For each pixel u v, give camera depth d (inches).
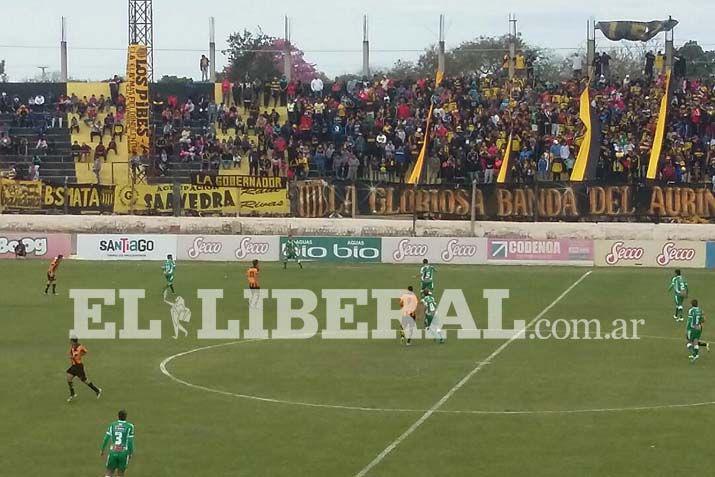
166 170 3939.5
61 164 3973.9
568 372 1852.9
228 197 3587.6
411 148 3870.6
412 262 3334.2
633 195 3437.5
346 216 3538.4
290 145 3946.9
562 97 4101.9
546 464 1304.1
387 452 1355.8
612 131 3895.2
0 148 3973.9
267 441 1407.5
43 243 3376.0
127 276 2994.6
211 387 1737.2
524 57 4534.9
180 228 3508.9
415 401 1638.8
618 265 3282.5
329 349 2078.0
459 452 1355.8
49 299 2640.3
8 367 1884.8
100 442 1395.2
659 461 1318.9
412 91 4207.7
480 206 3486.7
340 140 3988.7
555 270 3186.5
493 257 3314.5
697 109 3914.9
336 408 1590.8
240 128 4092.0
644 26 4407.0
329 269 3166.8
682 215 3427.7
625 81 4205.2
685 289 2393.0
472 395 1675.7
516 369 1876.2
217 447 1376.7
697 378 1804.9
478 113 4025.6
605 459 1327.5
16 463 1298.0
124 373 1841.8
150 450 1362.0
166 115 4133.9
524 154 3799.2
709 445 1391.5
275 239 3368.6
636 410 1578.5
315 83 4232.3
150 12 4598.9
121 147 4047.7
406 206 3511.3
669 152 3759.8
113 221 3526.1
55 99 4247.0
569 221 3452.3
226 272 3085.6
